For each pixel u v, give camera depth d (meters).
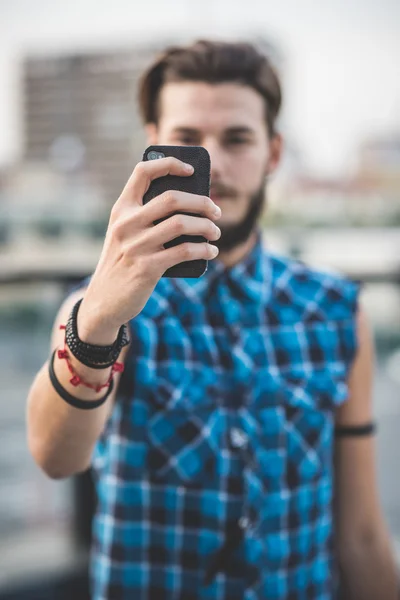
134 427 1.12
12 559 2.11
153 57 1.29
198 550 1.11
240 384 1.15
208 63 1.18
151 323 1.15
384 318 2.30
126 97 106.44
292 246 3.50
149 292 0.85
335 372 1.22
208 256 0.84
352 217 7.84
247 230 1.20
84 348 0.90
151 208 0.83
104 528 1.15
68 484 2.29
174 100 1.20
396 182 82.00
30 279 2.03
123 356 1.13
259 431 1.14
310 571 1.17
